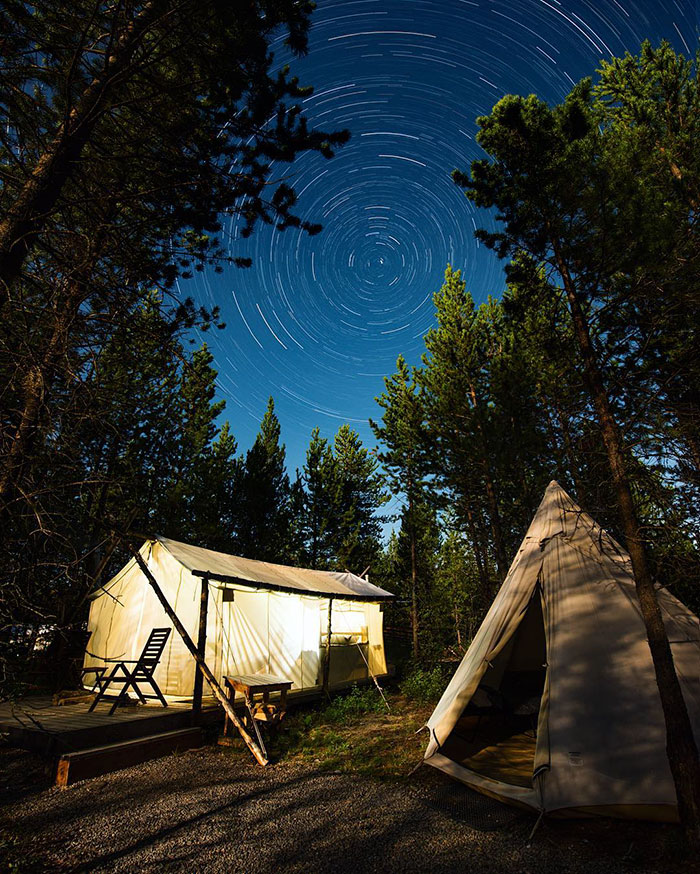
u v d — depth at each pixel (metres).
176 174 4.41
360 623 12.25
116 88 3.84
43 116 3.90
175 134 4.33
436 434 13.43
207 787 4.92
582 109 5.60
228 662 8.19
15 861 3.34
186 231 5.46
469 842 3.59
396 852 3.44
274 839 3.68
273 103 4.62
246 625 8.73
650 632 4.20
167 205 4.71
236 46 4.16
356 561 22.75
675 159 8.84
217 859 3.37
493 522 12.16
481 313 14.05
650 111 9.94
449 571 16.64
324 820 4.04
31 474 3.51
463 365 13.56
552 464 10.53
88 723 5.95
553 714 4.34
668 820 3.76
